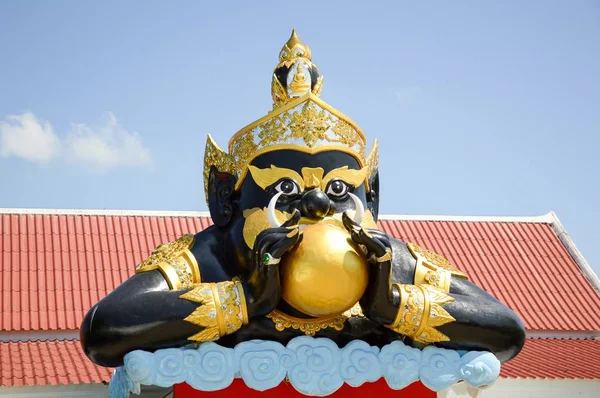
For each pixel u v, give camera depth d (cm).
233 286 686
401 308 686
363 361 692
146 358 672
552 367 1520
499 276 1962
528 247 2059
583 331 1872
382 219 2048
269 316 701
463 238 2047
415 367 703
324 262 653
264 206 729
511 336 727
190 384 675
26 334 1588
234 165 773
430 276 757
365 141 794
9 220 1831
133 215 1905
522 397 1454
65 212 1878
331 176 735
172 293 690
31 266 1728
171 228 1891
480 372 706
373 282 673
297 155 736
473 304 721
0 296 1642
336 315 693
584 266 2017
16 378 1290
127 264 1780
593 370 1501
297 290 661
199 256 752
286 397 716
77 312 1642
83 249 1795
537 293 1938
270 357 682
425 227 2058
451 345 714
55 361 1397
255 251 661
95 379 1284
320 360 687
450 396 1096
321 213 695
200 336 678
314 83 809
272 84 813
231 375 678
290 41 824
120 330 674
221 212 776
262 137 745
